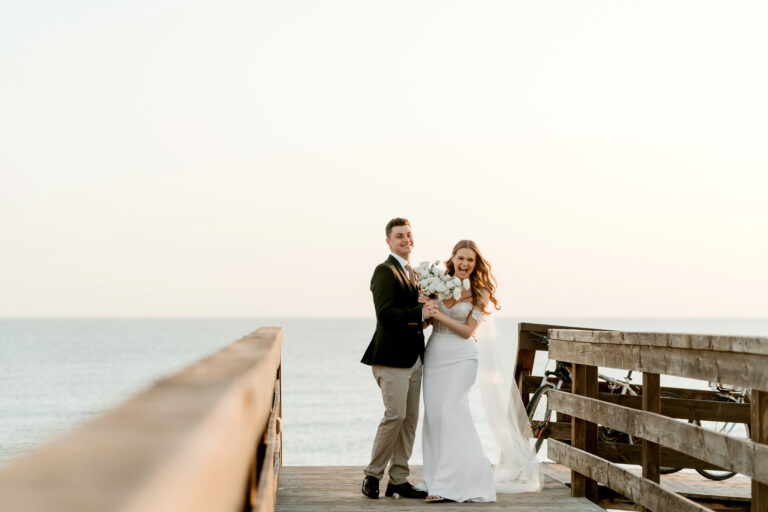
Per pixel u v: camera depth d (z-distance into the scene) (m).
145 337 189.62
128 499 0.41
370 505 5.65
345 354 119.56
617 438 7.69
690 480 7.15
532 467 6.28
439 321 6.05
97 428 0.59
